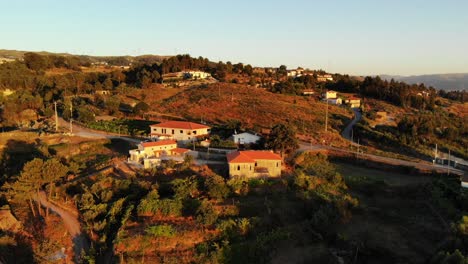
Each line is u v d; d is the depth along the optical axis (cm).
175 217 5116
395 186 6769
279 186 6166
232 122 10269
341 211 5228
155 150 7719
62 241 4806
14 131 9831
